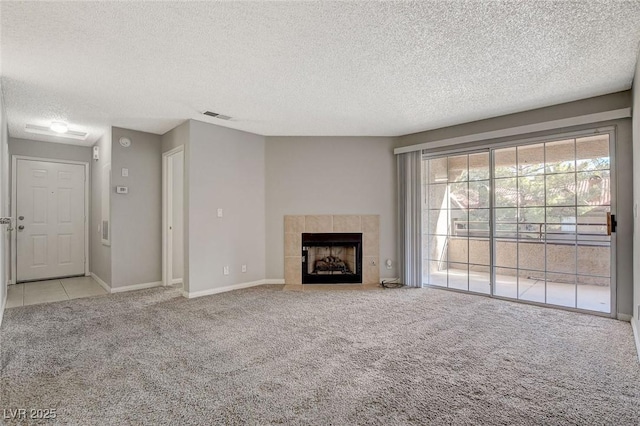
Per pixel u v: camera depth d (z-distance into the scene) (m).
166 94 3.38
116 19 2.07
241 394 1.97
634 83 2.94
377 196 5.18
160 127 4.67
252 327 3.14
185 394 1.97
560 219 3.82
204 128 4.40
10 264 5.09
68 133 4.98
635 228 3.01
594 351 2.58
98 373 2.23
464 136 4.41
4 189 3.81
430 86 3.21
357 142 5.17
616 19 2.11
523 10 2.02
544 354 2.53
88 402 1.88
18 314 3.56
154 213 5.01
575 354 2.53
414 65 2.76
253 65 2.74
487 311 3.66
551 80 3.08
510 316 3.48
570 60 2.69
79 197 5.73
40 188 5.37
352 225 5.16
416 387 2.05
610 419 1.73
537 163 3.97
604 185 3.53
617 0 1.92
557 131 3.75
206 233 4.41
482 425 1.68
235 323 3.25
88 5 1.92
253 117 4.20
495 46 2.46
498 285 4.25
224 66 2.75
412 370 2.27
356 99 3.56
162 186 5.05
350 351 2.59
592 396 1.95
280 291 4.59
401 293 4.49
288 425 1.68
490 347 2.66
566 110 3.65
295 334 2.95
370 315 3.51
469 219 4.54
